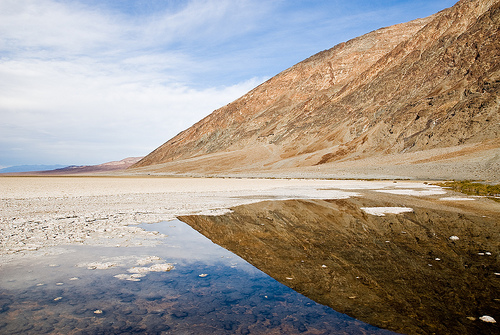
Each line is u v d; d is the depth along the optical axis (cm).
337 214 1588
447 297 559
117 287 613
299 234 1125
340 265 758
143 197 2383
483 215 1538
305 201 2191
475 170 5138
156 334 427
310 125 13688
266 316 488
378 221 1384
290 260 805
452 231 1164
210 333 429
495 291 585
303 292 589
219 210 1700
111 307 519
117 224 1265
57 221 1291
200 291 596
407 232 1151
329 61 17788
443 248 912
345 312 501
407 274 688
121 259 805
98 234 1083
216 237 1077
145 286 621
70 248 898
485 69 8538
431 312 498
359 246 944
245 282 646
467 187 3338
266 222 1365
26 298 549
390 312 499
